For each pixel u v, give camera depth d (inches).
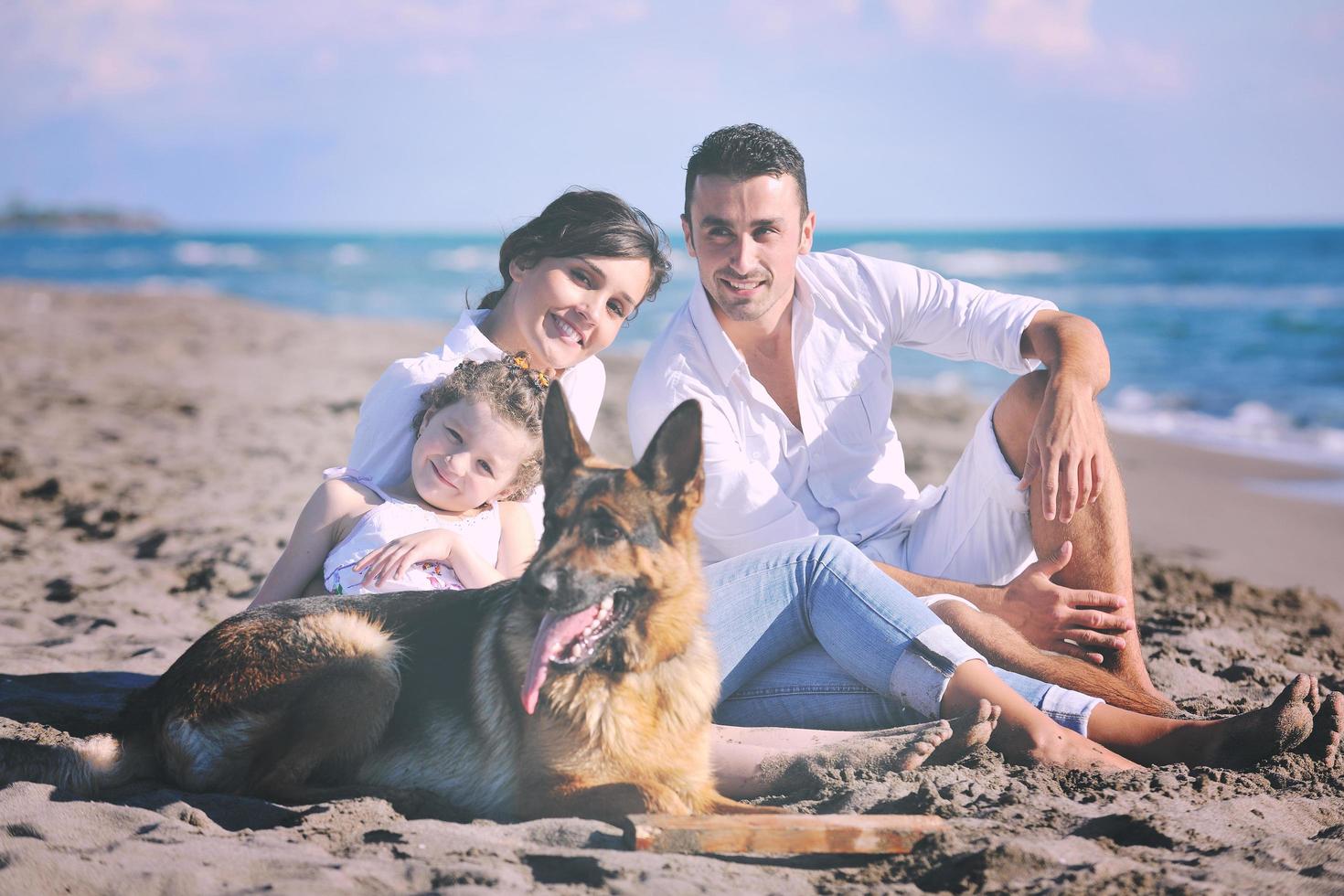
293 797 140.4
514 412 165.8
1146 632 240.4
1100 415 169.9
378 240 5816.9
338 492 167.2
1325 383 830.5
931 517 190.9
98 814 129.3
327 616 148.1
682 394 185.6
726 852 123.9
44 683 188.1
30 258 3228.3
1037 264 2513.5
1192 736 147.4
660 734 141.3
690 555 146.9
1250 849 120.9
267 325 1077.1
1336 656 231.9
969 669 147.6
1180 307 1419.8
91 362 736.3
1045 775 142.9
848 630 152.6
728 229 176.9
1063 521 165.2
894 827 123.6
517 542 176.7
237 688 143.0
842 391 189.6
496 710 145.3
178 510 338.3
